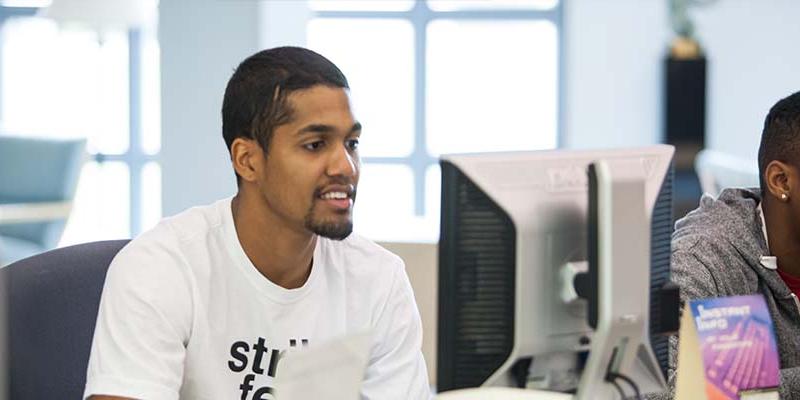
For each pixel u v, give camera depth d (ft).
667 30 26.22
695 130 25.75
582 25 26.40
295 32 25.73
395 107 27.45
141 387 6.40
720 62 26.21
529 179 5.69
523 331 5.72
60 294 7.38
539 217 5.69
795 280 8.29
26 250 21.42
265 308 6.82
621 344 5.77
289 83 6.34
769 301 8.25
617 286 5.59
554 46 26.99
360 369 5.01
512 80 27.14
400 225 13.76
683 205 25.63
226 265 6.81
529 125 27.22
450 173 5.62
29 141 22.52
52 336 7.31
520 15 26.96
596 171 5.59
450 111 27.37
